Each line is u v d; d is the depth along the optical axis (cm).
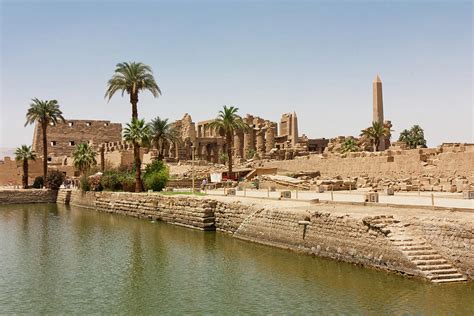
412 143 11419
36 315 2094
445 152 5447
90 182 6844
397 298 2036
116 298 2302
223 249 3253
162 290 2409
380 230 2397
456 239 2183
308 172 6962
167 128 8194
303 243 2919
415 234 2361
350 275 2397
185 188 6638
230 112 7294
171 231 4159
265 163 8456
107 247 3516
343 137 9819
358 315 1917
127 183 6388
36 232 4341
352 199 3656
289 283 2377
